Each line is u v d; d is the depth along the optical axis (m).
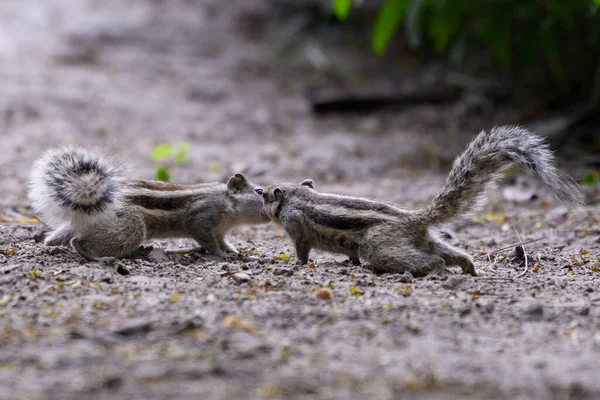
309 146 25.34
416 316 8.81
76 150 11.77
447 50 33.84
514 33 26.62
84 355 7.40
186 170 21.50
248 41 37.03
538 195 18.47
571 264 12.22
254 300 9.31
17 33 36.19
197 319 8.31
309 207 11.95
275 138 26.45
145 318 8.42
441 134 27.19
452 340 8.05
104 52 35.00
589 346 7.94
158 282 10.19
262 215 13.09
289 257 12.66
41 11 38.78
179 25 38.41
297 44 35.91
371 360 7.42
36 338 7.84
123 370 7.07
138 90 30.61
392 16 25.11
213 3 40.72
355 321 8.62
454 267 11.85
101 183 11.45
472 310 9.02
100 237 11.62
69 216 11.45
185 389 6.70
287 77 33.31
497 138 11.09
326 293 9.45
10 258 11.39
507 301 9.50
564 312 9.03
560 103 29.20
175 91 31.05
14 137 24.02
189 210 12.67
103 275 10.41
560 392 6.77
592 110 25.28
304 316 8.70
